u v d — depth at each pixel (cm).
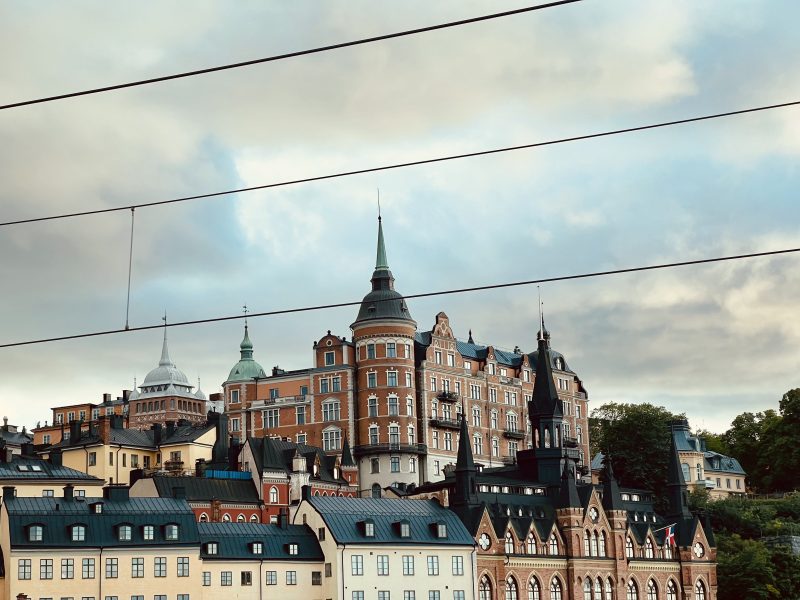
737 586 18112
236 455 18138
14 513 12825
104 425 18575
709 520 19338
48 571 12638
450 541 14912
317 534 14275
